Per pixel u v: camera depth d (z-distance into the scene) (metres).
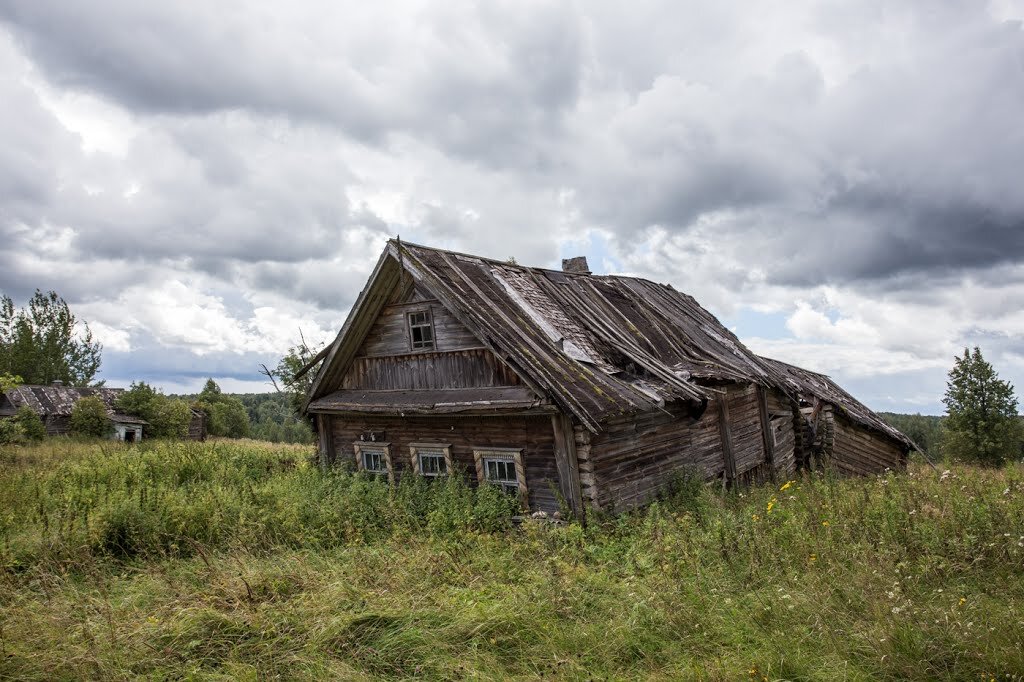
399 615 5.02
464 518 8.39
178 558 7.60
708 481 11.02
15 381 22.17
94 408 33.34
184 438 39.50
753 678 3.88
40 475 12.05
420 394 10.75
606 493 8.77
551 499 9.02
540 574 5.80
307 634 4.87
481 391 9.81
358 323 11.55
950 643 3.96
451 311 9.88
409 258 10.41
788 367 18.08
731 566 5.79
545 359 9.29
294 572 6.28
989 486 8.14
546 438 9.11
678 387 10.02
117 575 7.13
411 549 7.33
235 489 10.15
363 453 11.97
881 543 5.70
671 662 4.23
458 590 5.71
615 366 10.45
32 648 4.75
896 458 19.41
